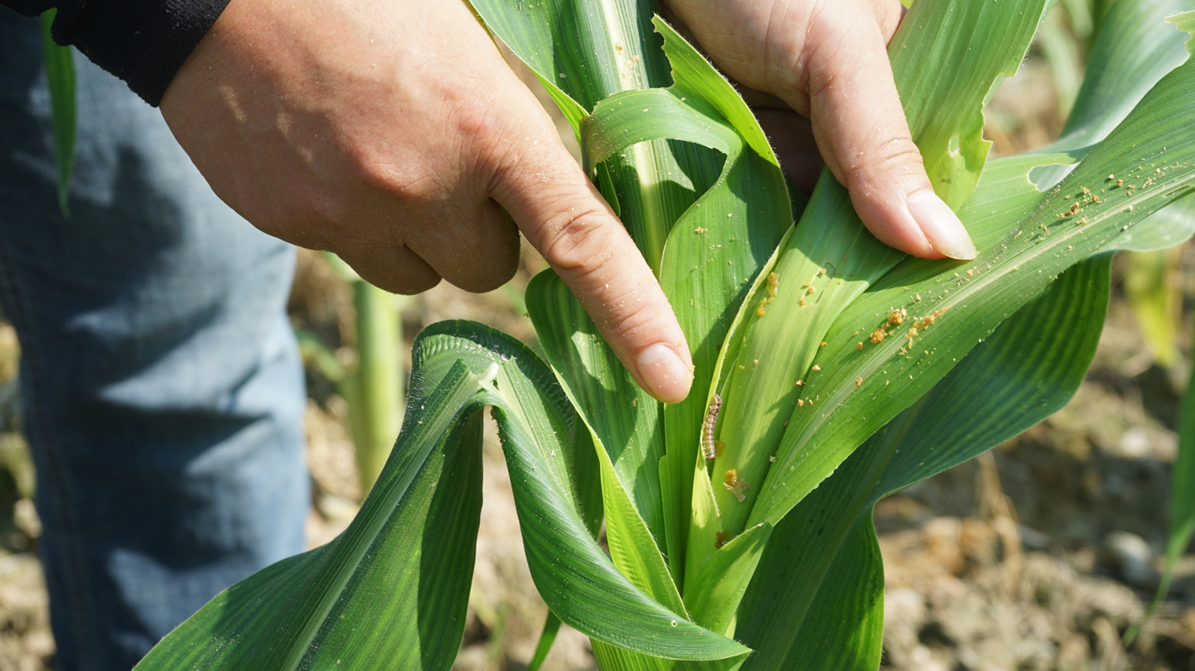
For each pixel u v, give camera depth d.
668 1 0.64
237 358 0.84
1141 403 1.47
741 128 0.62
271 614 0.61
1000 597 1.10
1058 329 0.63
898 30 0.63
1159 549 1.19
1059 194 0.61
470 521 0.60
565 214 0.61
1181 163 0.59
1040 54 2.22
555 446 0.62
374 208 0.62
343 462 1.34
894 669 1.01
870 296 0.61
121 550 0.85
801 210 0.66
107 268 0.80
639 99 0.61
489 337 0.63
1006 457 1.37
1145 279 1.33
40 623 1.06
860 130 0.61
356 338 1.10
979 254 0.61
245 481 0.87
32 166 0.78
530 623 1.06
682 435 0.62
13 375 1.42
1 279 0.81
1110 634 1.06
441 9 0.61
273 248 0.84
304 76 0.60
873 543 0.63
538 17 0.64
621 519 0.59
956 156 0.62
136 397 0.82
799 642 0.64
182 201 0.79
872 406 0.60
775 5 0.62
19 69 0.76
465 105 0.60
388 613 0.59
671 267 0.62
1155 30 0.68
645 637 0.57
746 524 0.62
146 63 0.61
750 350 0.62
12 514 1.23
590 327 0.63
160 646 0.61
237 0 0.60
